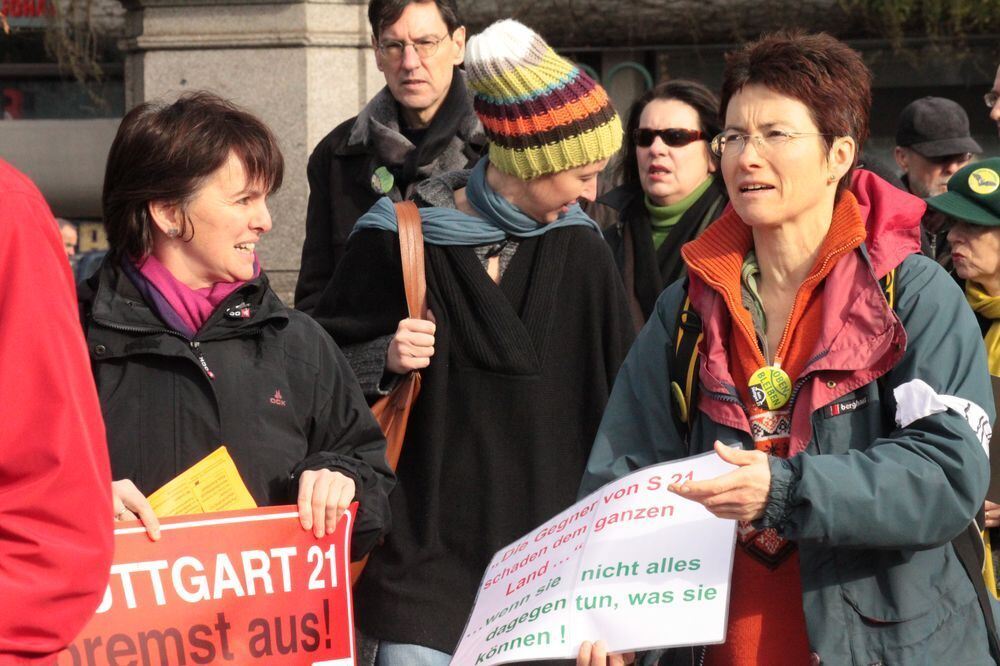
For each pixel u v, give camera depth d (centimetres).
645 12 1095
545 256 422
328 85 845
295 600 325
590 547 317
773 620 314
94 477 241
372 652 412
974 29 1089
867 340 306
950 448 292
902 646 298
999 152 1116
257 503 333
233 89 846
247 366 339
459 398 415
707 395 324
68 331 242
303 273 577
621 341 424
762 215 316
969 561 309
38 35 1112
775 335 326
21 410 234
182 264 336
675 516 313
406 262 417
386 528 355
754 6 1089
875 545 290
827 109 312
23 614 233
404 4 558
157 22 850
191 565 315
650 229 567
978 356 307
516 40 408
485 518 409
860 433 308
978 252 464
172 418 326
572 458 418
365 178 565
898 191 324
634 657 335
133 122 333
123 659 307
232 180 330
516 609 323
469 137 566
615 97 1138
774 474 289
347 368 364
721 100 329
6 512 234
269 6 835
